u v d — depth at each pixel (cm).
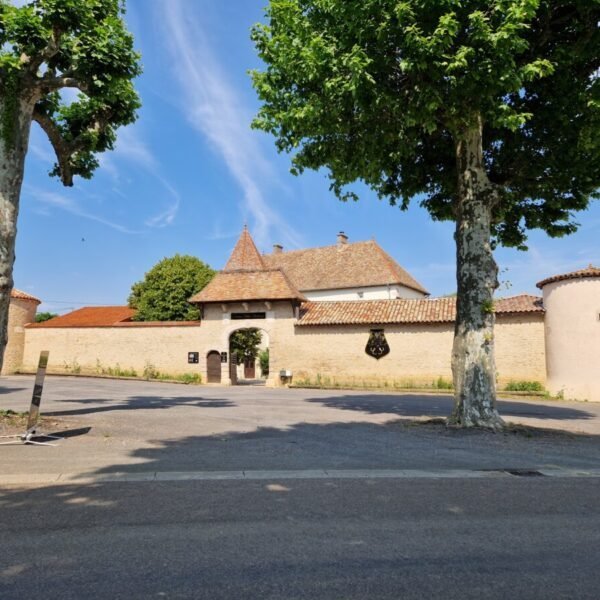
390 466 707
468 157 1105
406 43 826
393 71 947
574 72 1061
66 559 382
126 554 391
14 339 2941
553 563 379
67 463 701
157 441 881
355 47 863
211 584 341
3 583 342
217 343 2720
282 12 1028
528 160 1183
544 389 2225
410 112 927
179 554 392
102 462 710
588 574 360
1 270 973
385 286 4116
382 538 429
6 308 986
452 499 547
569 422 1271
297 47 984
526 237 1396
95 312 4000
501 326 2338
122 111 1172
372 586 339
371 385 2491
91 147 1173
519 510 511
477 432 993
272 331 2661
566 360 2097
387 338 2509
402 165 1326
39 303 3155
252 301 2678
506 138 1187
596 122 990
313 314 2686
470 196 1101
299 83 1035
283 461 733
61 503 523
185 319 3956
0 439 862
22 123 1026
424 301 2606
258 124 1161
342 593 329
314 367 2584
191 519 475
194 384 2642
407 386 2441
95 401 1550
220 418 1201
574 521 478
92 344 2891
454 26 793
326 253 4669
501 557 390
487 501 541
